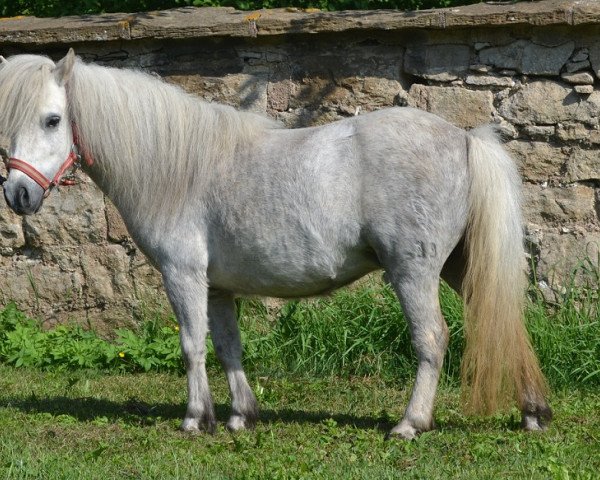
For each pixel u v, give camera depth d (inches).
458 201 227.6
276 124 249.3
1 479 205.6
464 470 209.0
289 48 332.8
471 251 228.7
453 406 272.4
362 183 226.7
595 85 306.8
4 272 363.6
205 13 345.4
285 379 310.2
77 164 244.7
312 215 229.0
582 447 224.7
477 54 316.2
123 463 218.5
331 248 230.1
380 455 219.6
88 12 393.4
